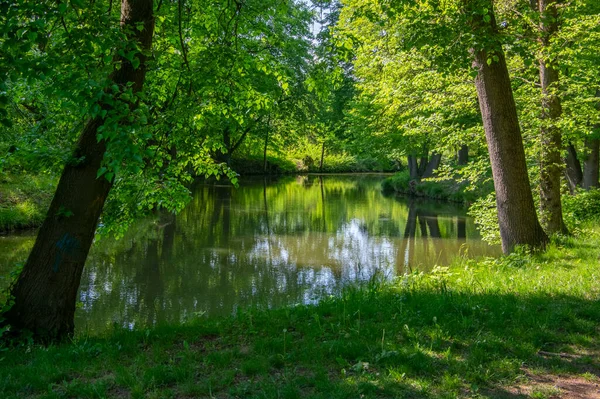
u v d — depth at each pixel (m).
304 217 20.39
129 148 4.30
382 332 4.91
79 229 5.51
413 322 5.18
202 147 7.84
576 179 16.00
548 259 8.56
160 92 7.60
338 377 3.96
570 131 10.70
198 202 24.19
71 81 4.45
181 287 10.29
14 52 4.32
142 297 9.61
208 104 7.53
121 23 5.67
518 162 9.33
